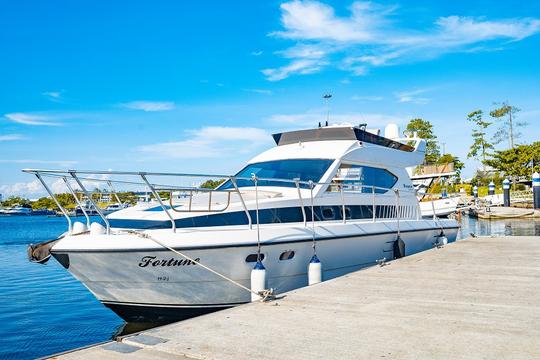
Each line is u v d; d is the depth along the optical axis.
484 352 3.51
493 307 5.03
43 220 64.31
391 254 9.57
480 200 42.59
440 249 10.80
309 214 7.88
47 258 6.33
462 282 6.56
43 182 6.41
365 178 9.54
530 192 44.41
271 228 6.94
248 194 8.03
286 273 7.19
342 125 10.38
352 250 8.38
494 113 59.88
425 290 5.99
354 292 5.88
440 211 21.72
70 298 9.90
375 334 4.00
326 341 3.80
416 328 4.18
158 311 6.66
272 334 4.01
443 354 3.46
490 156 56.12
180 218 6.71
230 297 6.79
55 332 7.35
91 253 6.02
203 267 6.41
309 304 5.21
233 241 6.45
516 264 8.35
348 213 8.70
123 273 6.22
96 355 3.49
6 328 7.56
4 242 23.95
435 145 50.25
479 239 13.50
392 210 10.04
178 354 3.51
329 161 8.81
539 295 5.66
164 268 6.25
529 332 4.04
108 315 8.39
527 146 52.62
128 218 6.92
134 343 3.78
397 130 13.80
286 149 9.81
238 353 3.50
